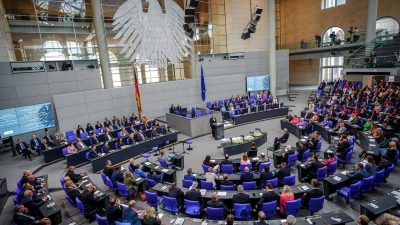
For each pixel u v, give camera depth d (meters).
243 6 26.14
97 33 18.86
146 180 9.59
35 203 8.02
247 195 7.38
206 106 23.97
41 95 17.02
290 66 35.78
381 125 13.55
